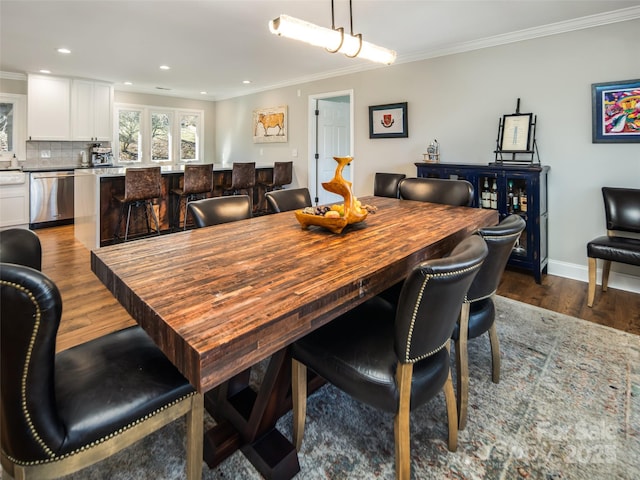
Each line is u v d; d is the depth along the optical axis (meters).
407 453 1.23
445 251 1.80
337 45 2.10
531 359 2.18
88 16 3.21
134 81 6.08
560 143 3.52
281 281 1.21
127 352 1.25
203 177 4.74
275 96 6.45
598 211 3.39
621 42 3.12
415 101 4.50
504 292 3.24
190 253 1.54
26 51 4.29
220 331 0.89
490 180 3.75
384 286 1.37
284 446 1.42
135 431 1.06
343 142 6.45
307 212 2.00
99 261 1.45
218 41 3.90
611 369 2.07
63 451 0.94
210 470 1.41
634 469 1.41
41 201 5.47
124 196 4.23
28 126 5.45
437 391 1.32
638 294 3.19
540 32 3.49
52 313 0.84
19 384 0.85
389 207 2.70
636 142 3.11
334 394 1.90
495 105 3.88
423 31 3.56
